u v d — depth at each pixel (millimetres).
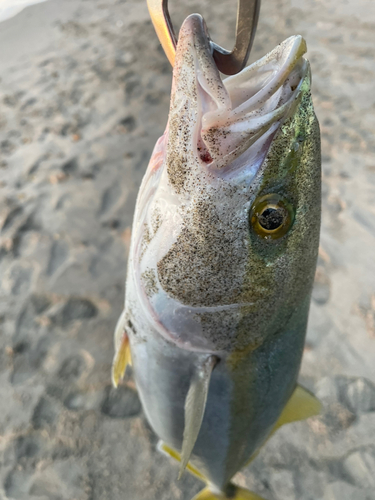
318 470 220
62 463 224
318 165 104
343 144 446
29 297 302
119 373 157
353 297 299
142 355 140
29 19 785
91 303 300
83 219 364
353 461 222
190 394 129
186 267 111
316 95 531
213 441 152
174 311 120
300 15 761
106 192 392
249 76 98
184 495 214
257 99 91
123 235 351
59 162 427
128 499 213
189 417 126
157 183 115
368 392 248
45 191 391
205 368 128
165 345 130
